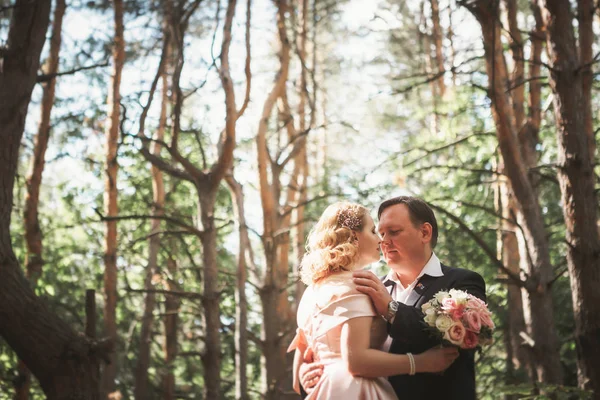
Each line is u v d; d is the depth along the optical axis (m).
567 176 8.84
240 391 9.66
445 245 15.58
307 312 3.83
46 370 7.74
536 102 13.45
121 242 17.53
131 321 17.97
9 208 7.89
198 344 17.31
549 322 10.48
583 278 8.64
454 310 3.59
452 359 3.61
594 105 15.27
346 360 3.55
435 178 15.66
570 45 9.05
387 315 3.66
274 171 13.86
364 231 3.88
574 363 13.47
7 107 8.02
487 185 15.91
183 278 17.12
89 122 17.62
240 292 10.05
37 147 14.83
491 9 10.01
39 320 7.74
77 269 17.80
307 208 18.59
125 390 16.61
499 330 14.70
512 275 10.61
